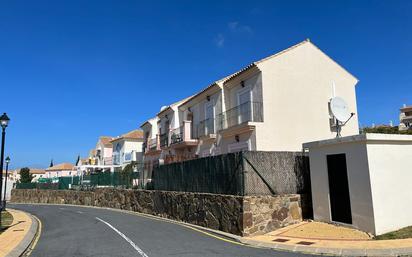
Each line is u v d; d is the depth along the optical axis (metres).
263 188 12.41
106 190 30.20
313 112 20.30
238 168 12.51
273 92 19.36
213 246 10.10
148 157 37.31
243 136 19.83
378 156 10.45
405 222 10.48
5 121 14.77
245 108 20.28
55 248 10.50
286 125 19.38
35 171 92.44
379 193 10.20
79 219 18.80
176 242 10.84
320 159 12.11
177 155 28.19
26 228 15.07
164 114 34.12
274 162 12.84
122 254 9.21
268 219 12.02
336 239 9.99
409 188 10.80
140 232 13.16
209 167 14.70
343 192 11.16
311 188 12.55
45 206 33.47
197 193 15.45
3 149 15.01
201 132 25.73
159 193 19.98
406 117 58.88
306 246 9.39
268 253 8.99
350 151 10.89
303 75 20.42
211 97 24.70
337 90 21.33
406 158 10.96
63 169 78.56
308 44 21.00
